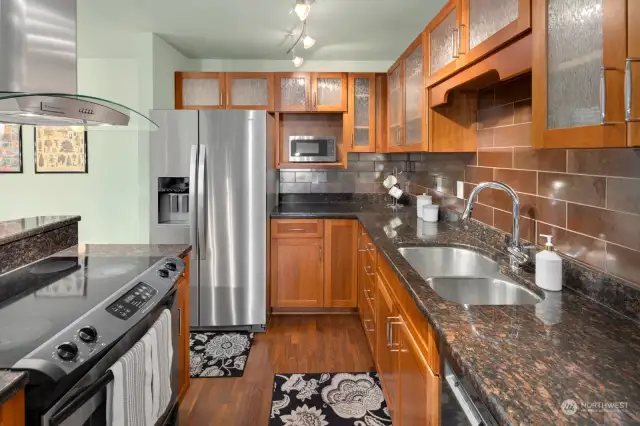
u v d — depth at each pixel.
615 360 0.91
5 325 1.11
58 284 1.47
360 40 3.54
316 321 3.53
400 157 4.24
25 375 0.87
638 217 1.14
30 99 1.24
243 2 2.77
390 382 1.98
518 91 1.88
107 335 1.13
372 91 3.94
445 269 2.20
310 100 3.90
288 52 3.86
